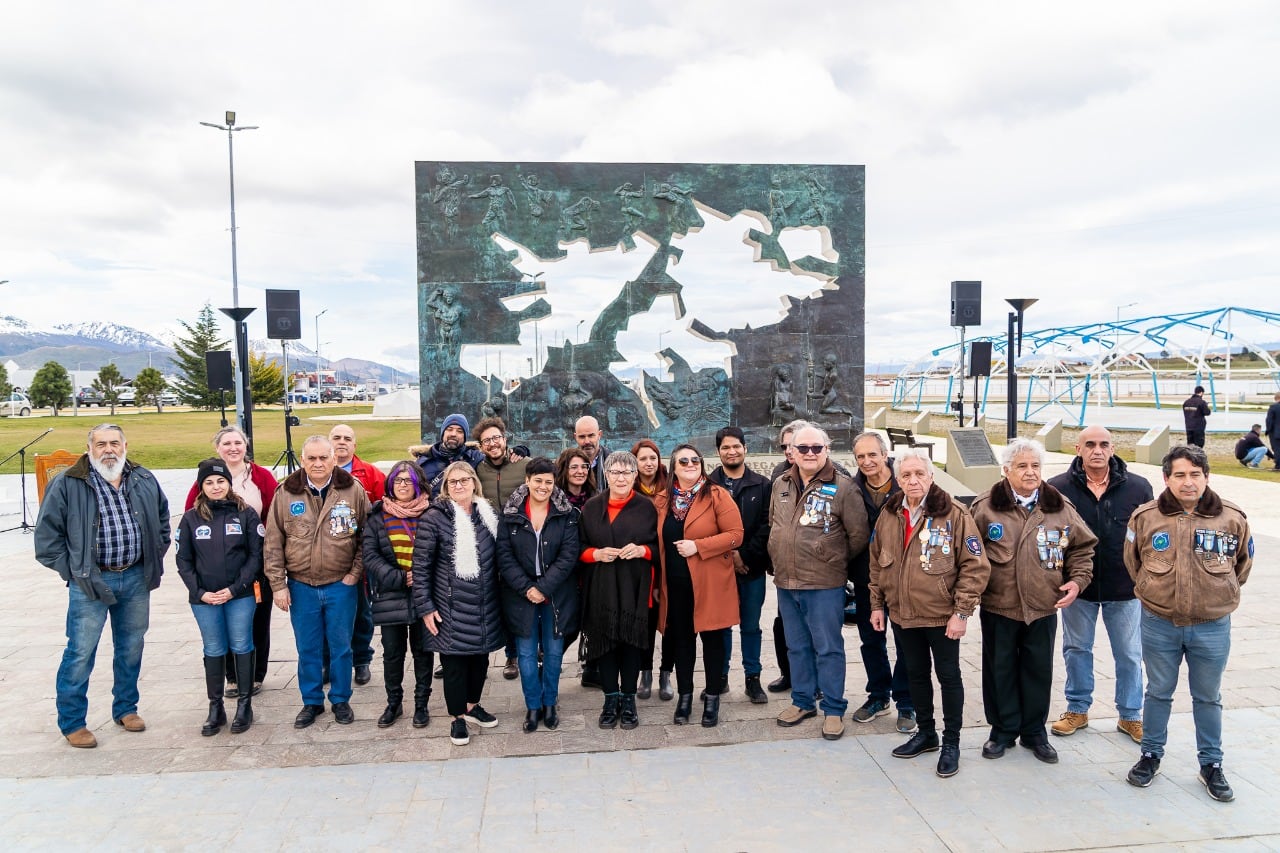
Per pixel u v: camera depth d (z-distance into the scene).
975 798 4.30
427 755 4.93
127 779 4.62
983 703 5.05
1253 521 12.09
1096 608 5.05
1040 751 4.73
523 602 5.23
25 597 8.71
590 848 3.88
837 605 5.10
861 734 5.16
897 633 5.07
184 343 57.03
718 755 4.88
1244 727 5.09
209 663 5.25
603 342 11.99
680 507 5.42
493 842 3.93
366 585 6.11
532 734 5.23
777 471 6.04
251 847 3.91
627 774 4.64
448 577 5.10
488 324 11.63
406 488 5.37
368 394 92.94
